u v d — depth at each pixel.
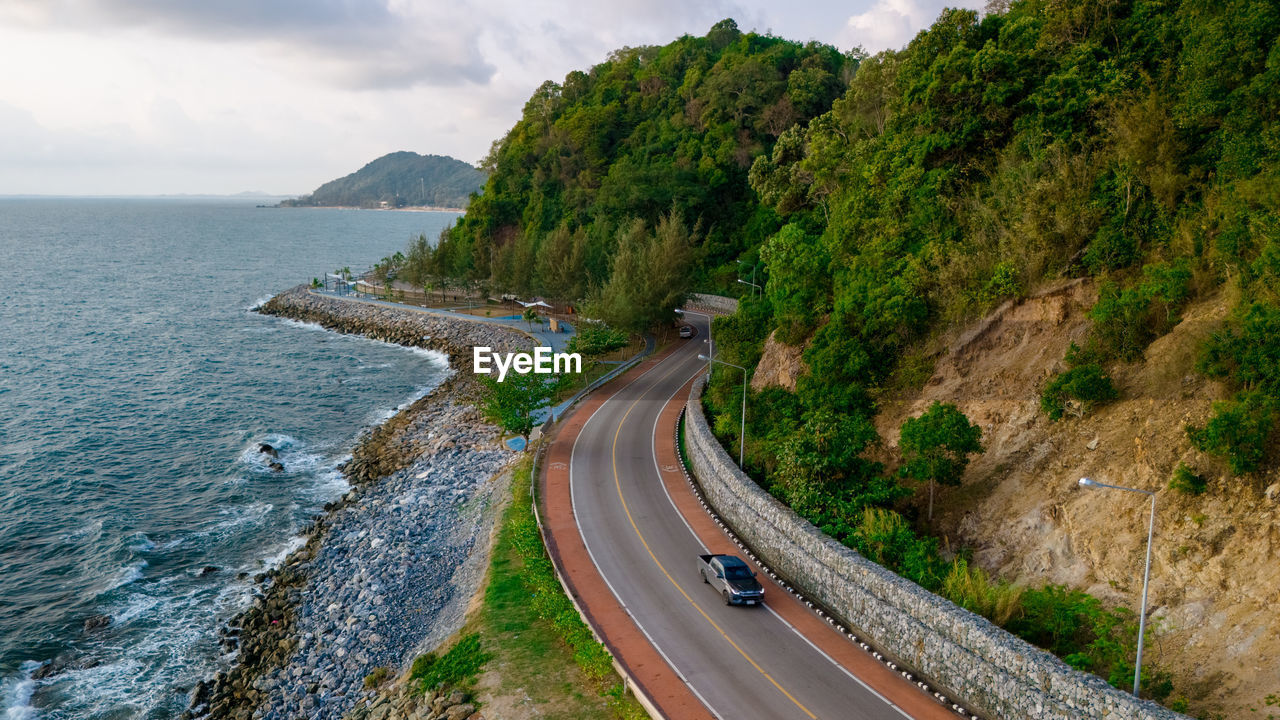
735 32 181.00
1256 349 29.59
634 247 110.31
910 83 58.59
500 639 35.28
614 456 59.53
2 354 105.56
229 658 40.81
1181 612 28.23
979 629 28.08
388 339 122.12
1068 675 24.88
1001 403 42.00
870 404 49.47
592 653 32.28
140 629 43.22
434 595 43.28
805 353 54.06
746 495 44.38
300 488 63.09
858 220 58.19
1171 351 34.50
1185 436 31.86
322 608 43.84
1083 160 43.16
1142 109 40.38
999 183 48.50
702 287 123.38
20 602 45.56
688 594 37.78
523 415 65.38
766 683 30.27
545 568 40.19
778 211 96.25
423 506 55.06
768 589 38.34
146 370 99.94
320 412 84.25
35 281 180.62
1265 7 37.72
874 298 51.03
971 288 46.72
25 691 37.94
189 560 51.06
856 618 34.06
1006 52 49.34
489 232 159.88
